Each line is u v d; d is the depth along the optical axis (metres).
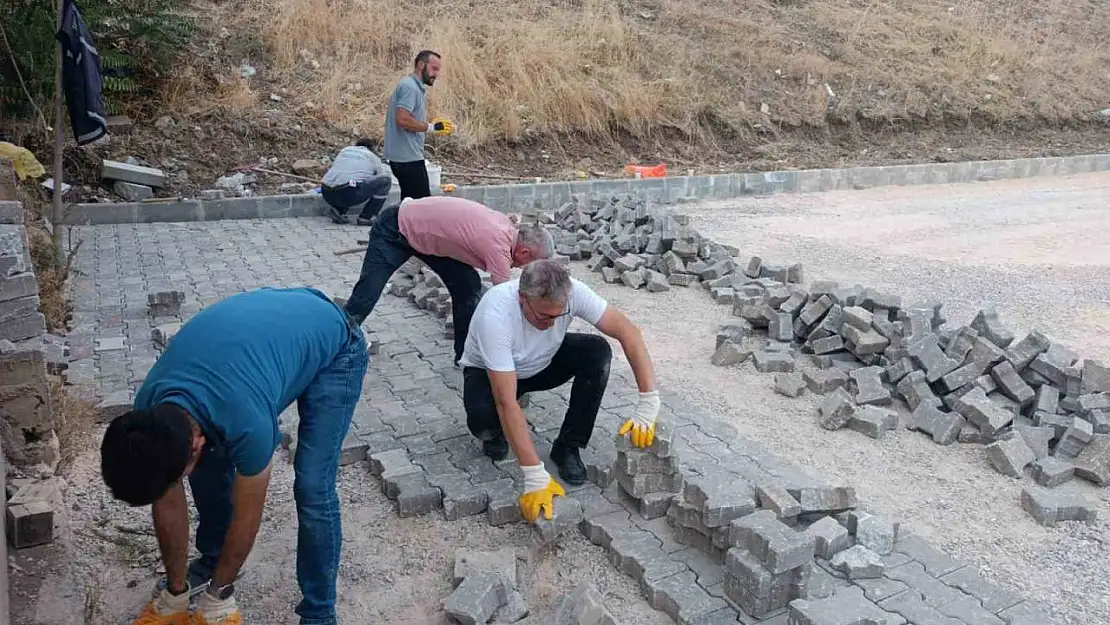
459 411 5.18
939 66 18.89
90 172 10.58
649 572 3.60
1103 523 4.24
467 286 5.38
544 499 3.79
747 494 3.82
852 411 5.18
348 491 4.34
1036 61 19.97
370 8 14.73
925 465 4.80
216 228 10.15
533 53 14.85
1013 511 4.33
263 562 3.73
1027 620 3.38
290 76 13.32
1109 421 5.01
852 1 20.53
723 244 10.04
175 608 3.13
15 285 4.50
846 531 3.76
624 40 16.09
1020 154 17.12
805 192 14.10
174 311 6.82
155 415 2.40
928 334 5.90
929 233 10.97
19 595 3.35
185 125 11.80
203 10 13.77
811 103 16.67
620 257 8.53
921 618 3.36
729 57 16.94
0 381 4.14
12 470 4.20
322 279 8.02
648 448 3.98
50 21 10.44
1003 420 5.01
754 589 3.31
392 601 3.52
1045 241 10.56
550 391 5.50
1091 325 7.32
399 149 9.27
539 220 10.47
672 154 14.83
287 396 2.87
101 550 3.76
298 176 11.72
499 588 3.43
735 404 5.55
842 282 8.55
